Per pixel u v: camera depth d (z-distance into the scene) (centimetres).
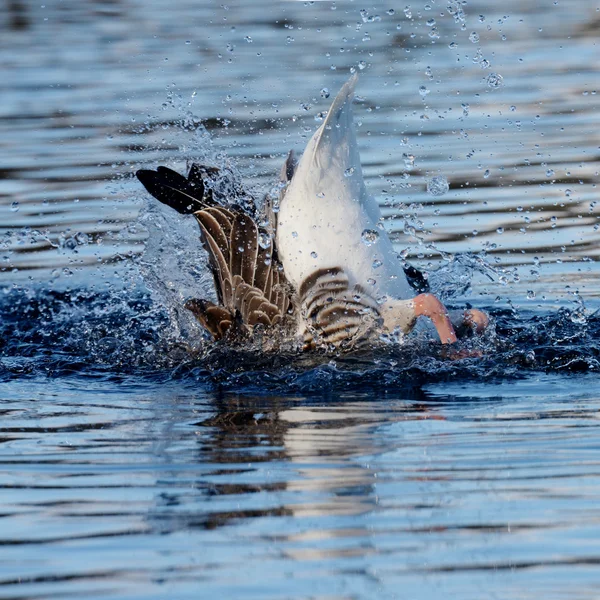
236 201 1241
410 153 1872
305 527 634
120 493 698
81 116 2120
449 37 2691
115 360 1120
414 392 956
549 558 585
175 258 1333
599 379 988
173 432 841
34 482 725
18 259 1538
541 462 739
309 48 2589
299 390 979
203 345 1156
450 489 689
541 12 2933
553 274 1389
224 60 2498
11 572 583
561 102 2152
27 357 1137
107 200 1692
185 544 613
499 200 1661
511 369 1026
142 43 2698
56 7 3183
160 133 2005
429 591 550
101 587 562
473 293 1335
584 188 1694
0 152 1912
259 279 1148
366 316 1083
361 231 1078
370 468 735
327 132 1048
